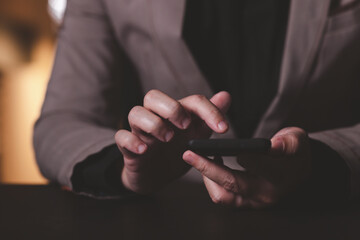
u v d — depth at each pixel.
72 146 0.88
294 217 0.61
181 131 0.68
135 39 1.16
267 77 1.16
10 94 4.48
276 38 1.15
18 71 4.57
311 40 1.00
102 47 1.24
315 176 0.71
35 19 4.78
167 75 1.12
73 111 1.12
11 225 0.57
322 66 1.01
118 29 1.19
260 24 1.16
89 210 0.68
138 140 0.67
